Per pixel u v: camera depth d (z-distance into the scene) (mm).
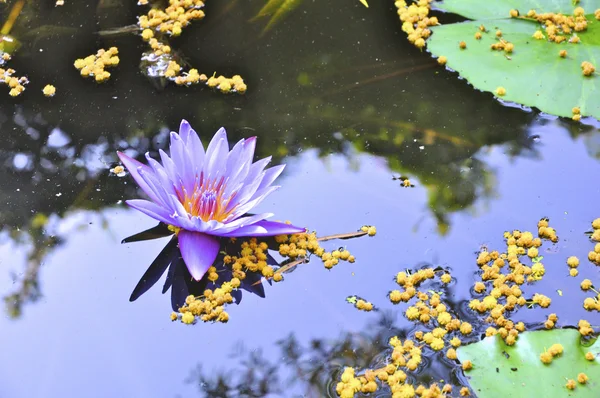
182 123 2348
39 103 2834
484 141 2719
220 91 2922
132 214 2371
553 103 2758
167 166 2178
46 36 3146
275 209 2414
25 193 2441
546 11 3096
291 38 3205
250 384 1912
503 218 2402
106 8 3316
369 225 2371
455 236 2338
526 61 2910
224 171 2266
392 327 2062
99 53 3035
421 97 2906
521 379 1878
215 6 3373
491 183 2541
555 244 2311
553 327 2047
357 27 3271
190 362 1971
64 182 2490
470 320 2078
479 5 3223
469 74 2920
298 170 2584
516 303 2121
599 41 2939
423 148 2688
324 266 2238
